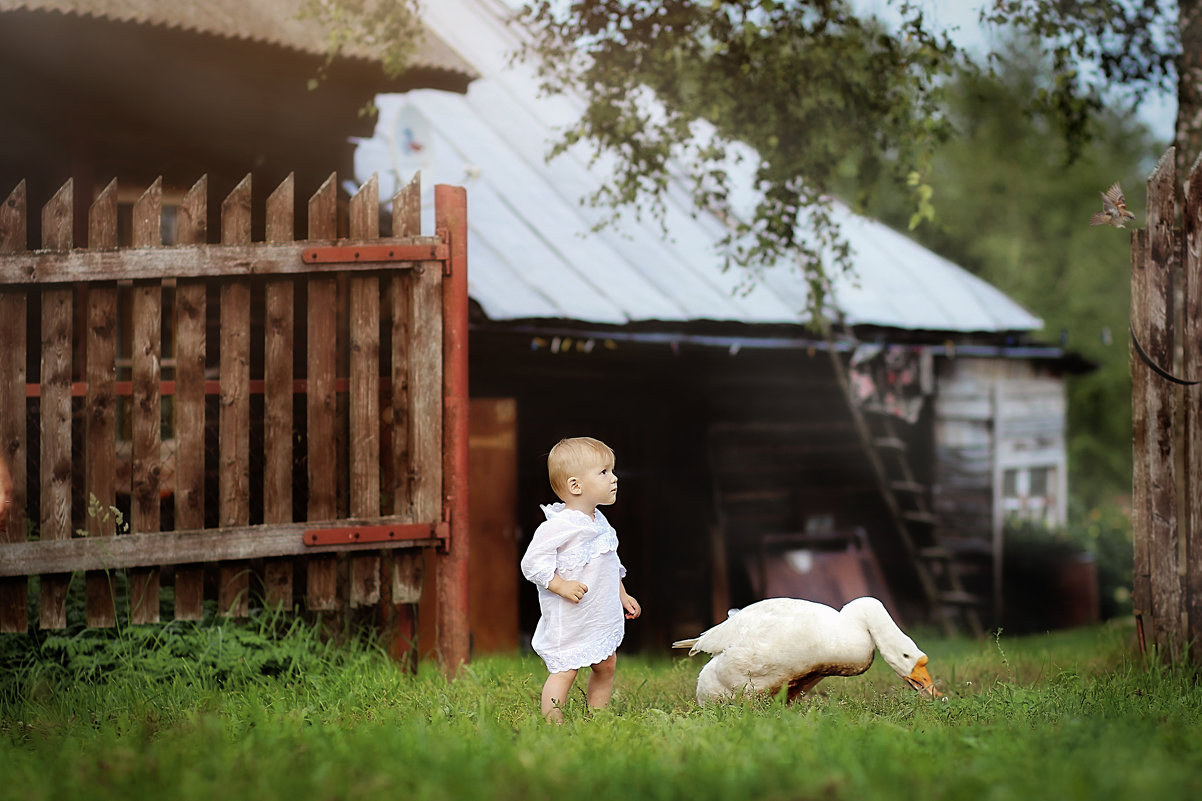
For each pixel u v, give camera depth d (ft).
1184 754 9.84
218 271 17.01
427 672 17.26
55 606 16.52
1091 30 25.59
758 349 41.78
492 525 35.63
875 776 8.68
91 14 25.62
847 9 26.30
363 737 11.07
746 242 43.42
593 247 38.68
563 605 14.23
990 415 49.85
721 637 14.57
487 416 35.76
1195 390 17.54
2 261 16.37
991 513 49.55
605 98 27.30
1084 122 27.45
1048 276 84.38
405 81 31.63
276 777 9.32
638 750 10.35
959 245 85.92
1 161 26.55
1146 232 18.11
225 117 29.81
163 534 16.67
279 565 17.30
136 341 16.85
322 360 17.53
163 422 22.31
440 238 17.93
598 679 14.71
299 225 30.94
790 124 28.17
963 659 21.13
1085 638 38.60
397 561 17.78
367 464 17.56
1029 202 84.64
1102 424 86.43
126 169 28.14
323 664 17.08
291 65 30.12
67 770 10.11
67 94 27.12
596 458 14.57
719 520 41.42
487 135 42.73
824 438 45.24
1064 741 10.11
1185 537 17.61
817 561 43.70
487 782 8.80
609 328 34.94
